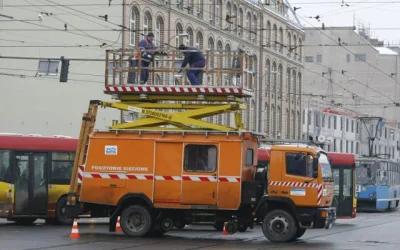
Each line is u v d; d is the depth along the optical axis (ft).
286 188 88.12
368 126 350.84
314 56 393.09
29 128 203.21
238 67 91.66
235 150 88.43
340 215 138.10
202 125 91.61
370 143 243.40
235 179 88.07
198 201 88.74
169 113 92.07
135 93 93.30
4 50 201.67
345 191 138.31
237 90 90.74
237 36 254.68
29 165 110.32
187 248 78.13
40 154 111.34
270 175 88.69
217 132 89.10
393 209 204.95
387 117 396.16
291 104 305.32
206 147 89.10
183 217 90.63
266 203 88.63
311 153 88.17
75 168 92.63
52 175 111.86
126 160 90.38
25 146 110.22
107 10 197.26
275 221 88.02
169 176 89.40
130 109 92.68
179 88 91.56
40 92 203.51
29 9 200.23
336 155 138.82
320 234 103.35
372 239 94.99
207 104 91.97
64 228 105.81
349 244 86.79
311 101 349.20
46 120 203.51
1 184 108.06
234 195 88.02
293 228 87.61
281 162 88.58
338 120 345.10
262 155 114.83
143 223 90.02
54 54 200.95
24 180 109.81
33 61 201.87
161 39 212.02
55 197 111.86
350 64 394.11
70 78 203.10
